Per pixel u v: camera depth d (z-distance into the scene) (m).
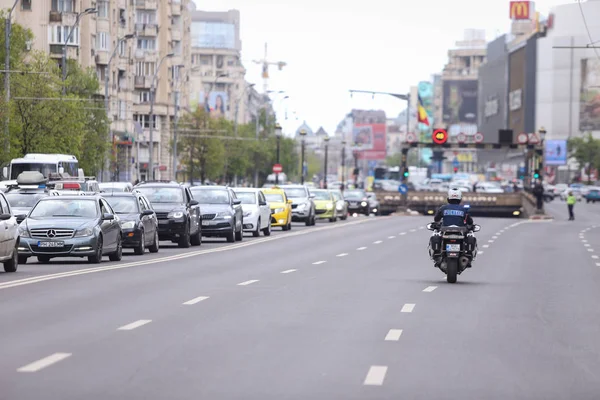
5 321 34.50
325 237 104.38
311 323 35.09
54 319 35.12
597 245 95.06
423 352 28.89
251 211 104.00
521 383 24.36
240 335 31.80
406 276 56.78
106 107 169.75
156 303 40.69
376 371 25.55
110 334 31.50
